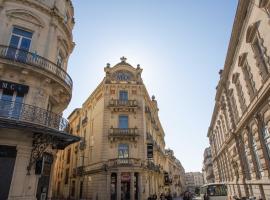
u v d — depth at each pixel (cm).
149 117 3506
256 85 1493
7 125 1109
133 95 3175
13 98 1362
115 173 2672
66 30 1859
